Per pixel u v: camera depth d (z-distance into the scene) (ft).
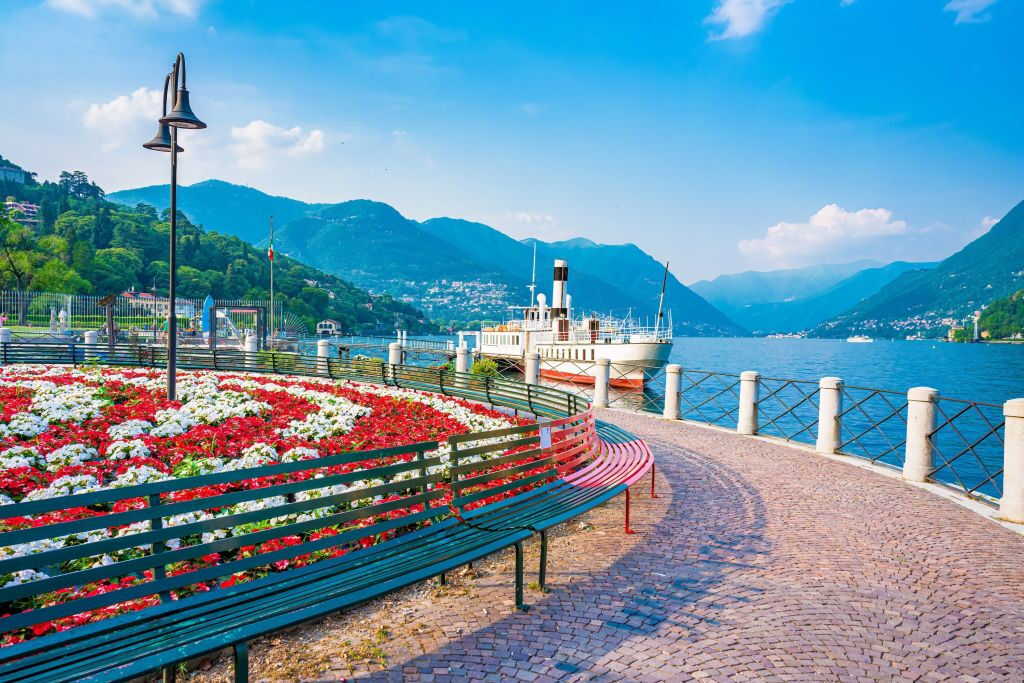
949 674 16.79
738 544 26.40
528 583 21.99
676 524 28.94
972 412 153.48
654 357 144.56
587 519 29.71
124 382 58.13
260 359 91.25
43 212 620.90
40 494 26.21
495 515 23.31
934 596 21.68
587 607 20.17
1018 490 30.14
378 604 20.15
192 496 25.02
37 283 305.32
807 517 30.35
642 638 18.24
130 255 479.00
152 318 228.63
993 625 19.66
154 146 52.80
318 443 37.11
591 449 34.42
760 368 379.14
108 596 14.16
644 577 22.74
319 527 18.30
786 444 49.42
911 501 33.45
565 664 16.72
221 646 13.17
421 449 21.75
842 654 17.65
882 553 25.67
